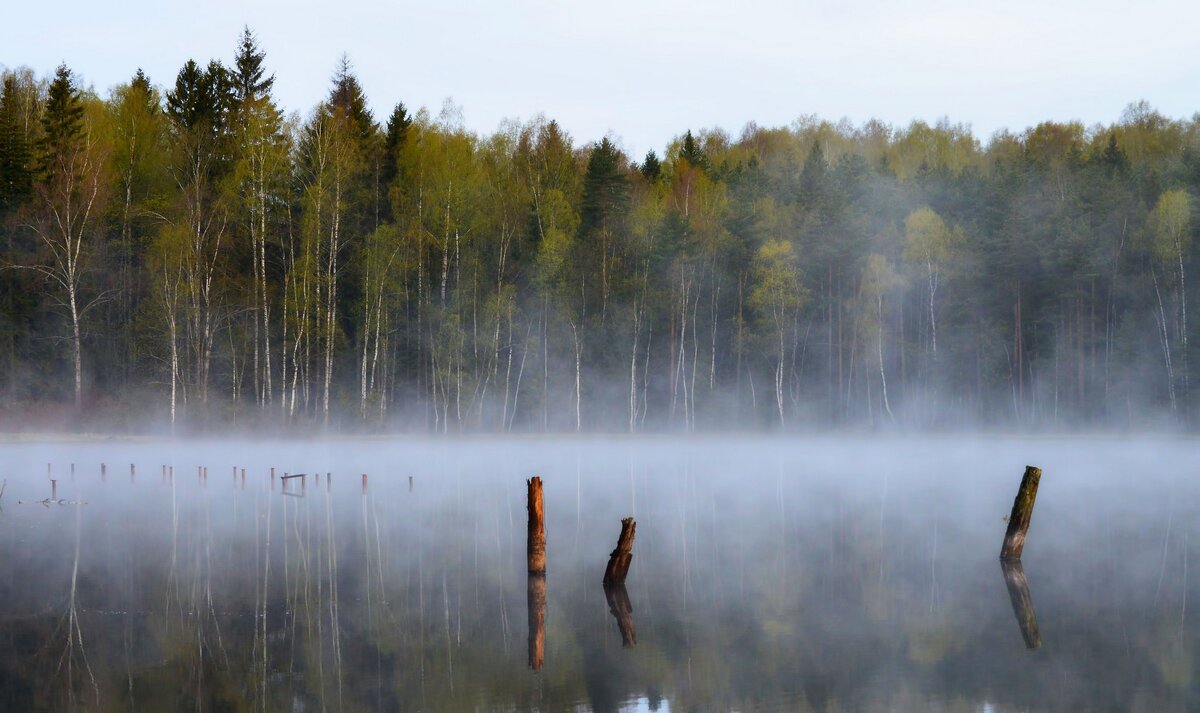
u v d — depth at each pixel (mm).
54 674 17047
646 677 16969
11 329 63750
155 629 19859
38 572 25141
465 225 73438
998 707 15477
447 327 70688
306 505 37906
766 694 16109
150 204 67625
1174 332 76938
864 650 18516
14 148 65562
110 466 50656
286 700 15867
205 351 63844
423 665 17656
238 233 68125
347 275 74500
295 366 66312
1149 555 27672
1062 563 26609
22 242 65312
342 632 19734
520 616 21000
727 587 23703
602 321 77562
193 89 73875
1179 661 17750
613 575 24047
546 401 75500
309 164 69375
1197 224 76250
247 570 25578
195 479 45688
